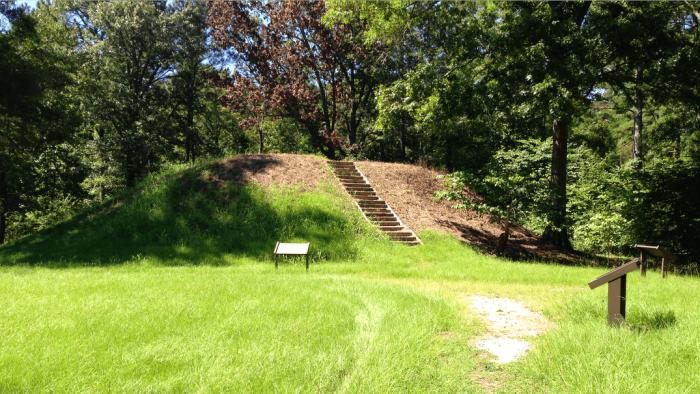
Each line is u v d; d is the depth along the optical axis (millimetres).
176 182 17453
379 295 7152
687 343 4164
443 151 29875
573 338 4457
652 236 16344
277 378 3561
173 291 7199
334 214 16391
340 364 3895
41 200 25750
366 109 34750
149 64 31469
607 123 35188
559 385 3586
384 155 39312
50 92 23219
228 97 30125
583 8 15695
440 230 17594
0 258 13344
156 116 28875
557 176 16625
